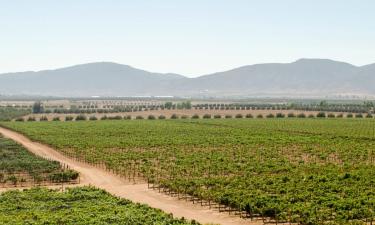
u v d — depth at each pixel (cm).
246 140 14688
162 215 5859
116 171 9738
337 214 5941
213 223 5894
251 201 6425
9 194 7194
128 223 5491
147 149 13012
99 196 7062
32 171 9475
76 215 5841
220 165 10075
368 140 14925
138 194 7762
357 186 7756
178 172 9375
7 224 5309
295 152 12394
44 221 5497
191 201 7281
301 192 7194
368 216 5919
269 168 9619
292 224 5912
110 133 17125
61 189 7906
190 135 16338
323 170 9456
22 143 15062
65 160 11581
